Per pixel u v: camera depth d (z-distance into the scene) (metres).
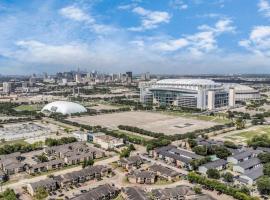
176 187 178.50
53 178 191.75
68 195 176.75
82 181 197.12
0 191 183.00
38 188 176.50
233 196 172.88
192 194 174.62
